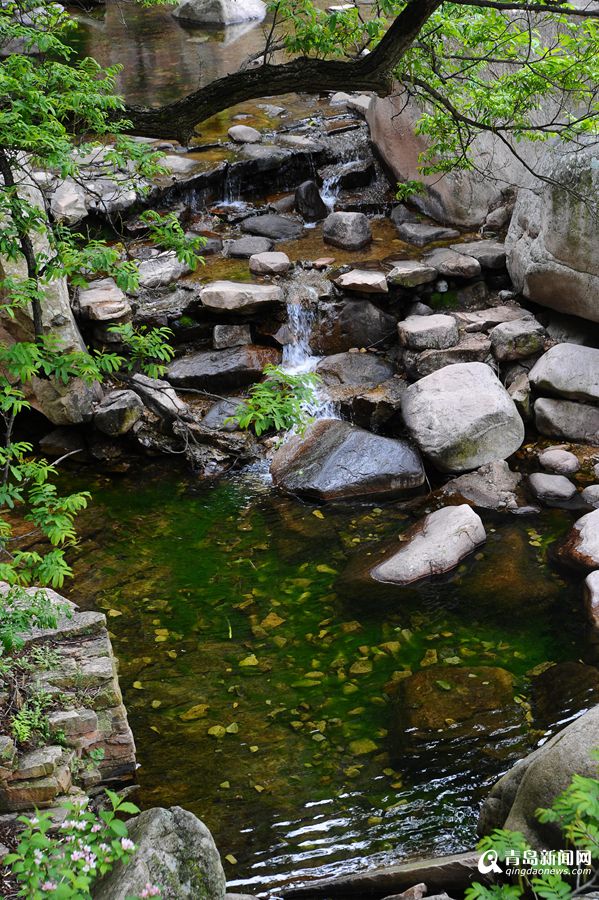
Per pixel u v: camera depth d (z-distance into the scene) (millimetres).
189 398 8875
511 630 6273
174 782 5125
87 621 5281
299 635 6312
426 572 6824
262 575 6934
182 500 7891
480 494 7785
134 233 10344
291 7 6008
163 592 6766
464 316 9328
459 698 5676
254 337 9320
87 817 3475
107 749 4949
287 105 14000
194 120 5930
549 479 7801
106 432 8406
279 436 8555
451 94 7402
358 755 5289
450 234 10602
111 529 7508
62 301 8242
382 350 9336
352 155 12219
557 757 4098
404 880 4320
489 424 8086
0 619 4395
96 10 19297
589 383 8352
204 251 10352
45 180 9906
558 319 9219
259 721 5574
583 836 2945
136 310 9133
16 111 4734
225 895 4082
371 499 7863
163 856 3691
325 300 9414
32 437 8727
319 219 11195
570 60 6875
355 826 4809
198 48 16719
